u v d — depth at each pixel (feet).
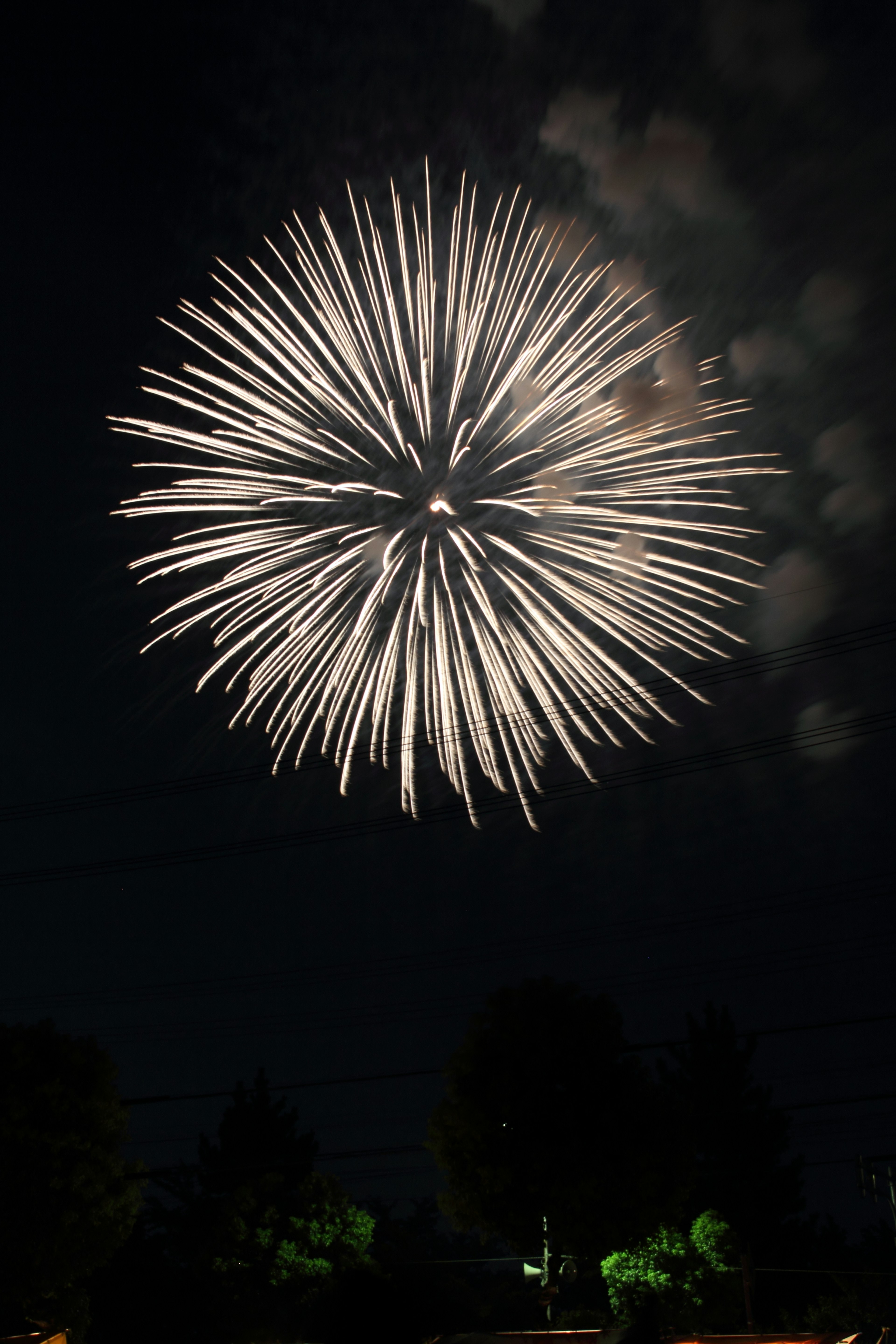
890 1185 115.55
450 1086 76.84
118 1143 80.79
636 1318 12.25
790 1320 152.46
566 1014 77.00
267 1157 163.32
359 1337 9.20
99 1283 130.52
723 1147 170.91
